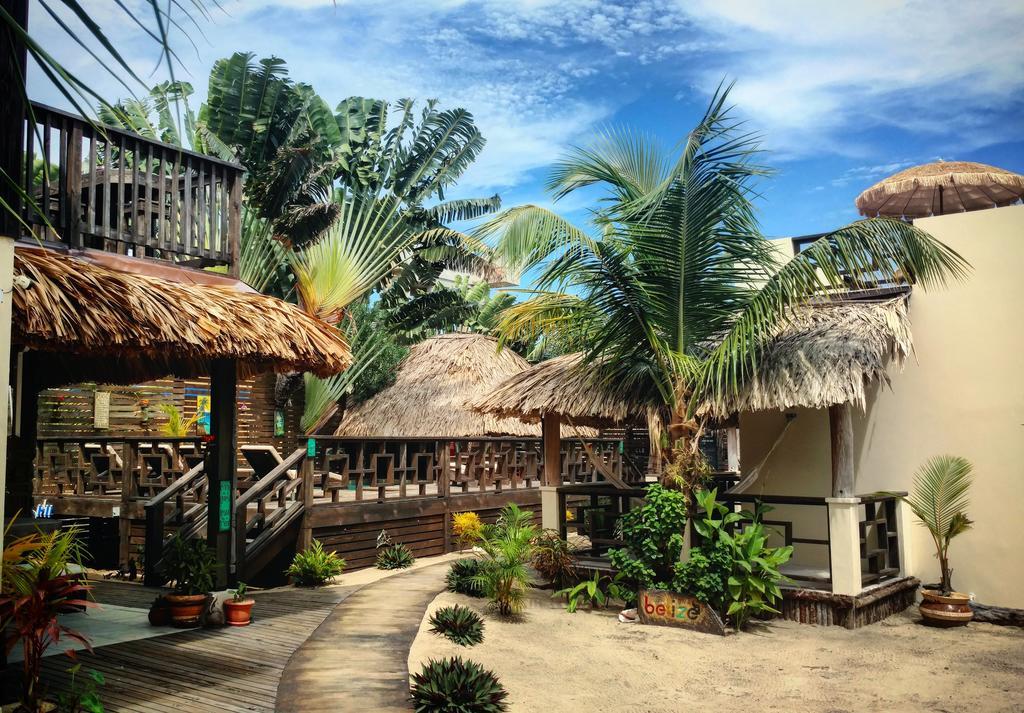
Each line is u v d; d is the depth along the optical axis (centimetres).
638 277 860
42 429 1457
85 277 573
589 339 977
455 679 548
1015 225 911
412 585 1003
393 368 1928
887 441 970
